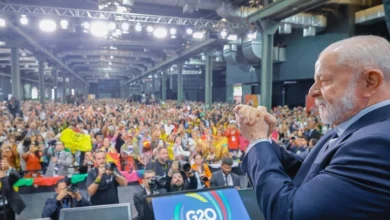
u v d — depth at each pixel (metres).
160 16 12.76
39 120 10.67
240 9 11.75
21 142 6.37
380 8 11.55
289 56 17.78
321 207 0.59
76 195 3.43
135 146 6.74
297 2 8.95
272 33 11.51
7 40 16.16
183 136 7.89
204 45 18.59
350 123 0.72
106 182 3.89
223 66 30.98
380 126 0.64
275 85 22.27
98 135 8.07
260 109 0.89
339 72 0.71
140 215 3.50
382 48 0.70
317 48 15.41
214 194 1.25
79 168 4.80
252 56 15.69
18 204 3.79
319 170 0.71
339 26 13.91
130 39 22.41
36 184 4.96
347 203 0.57
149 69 37.38
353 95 0.69
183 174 3.81
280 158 0.93
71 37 20.94
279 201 0.67
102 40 21.55
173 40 22.52
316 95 0.78
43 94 22.78
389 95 0.69
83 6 14.11
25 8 11.23
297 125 10.65
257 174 0.77
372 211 0.55
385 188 0.56
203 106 21.38
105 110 18.56
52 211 3.30
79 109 17.88
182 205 1.18
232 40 16.23
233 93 25.81
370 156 0.59
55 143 7.11
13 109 14.16
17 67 16.44
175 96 40.75
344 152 0.64
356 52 0.69
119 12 11.79
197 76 40.12
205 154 6.57
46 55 23.17
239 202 1.28
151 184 3.58
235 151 7.57
